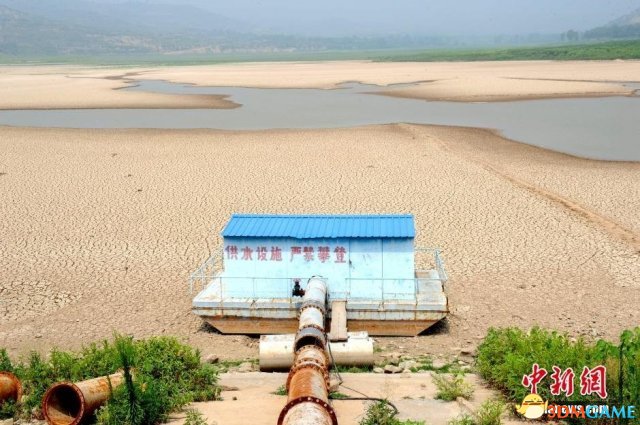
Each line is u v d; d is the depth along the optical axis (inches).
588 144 2052.2
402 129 2327.8
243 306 860.0
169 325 919.7
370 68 6323.8
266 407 592.4
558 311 919.0
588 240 1177.4
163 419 570.9
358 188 1545.3
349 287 869.2
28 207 1475.1
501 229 1246.9
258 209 1406.3
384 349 820.6
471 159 1823.3
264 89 4160.9
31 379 660.7
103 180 1689.2
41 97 3752.5
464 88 3750.0
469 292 991.6
